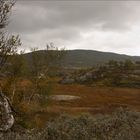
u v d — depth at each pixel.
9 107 15.86
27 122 23.17
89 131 12.95
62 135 11.96
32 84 42.31
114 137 12.49
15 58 31.67
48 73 44.97
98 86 117.31
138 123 14.78
